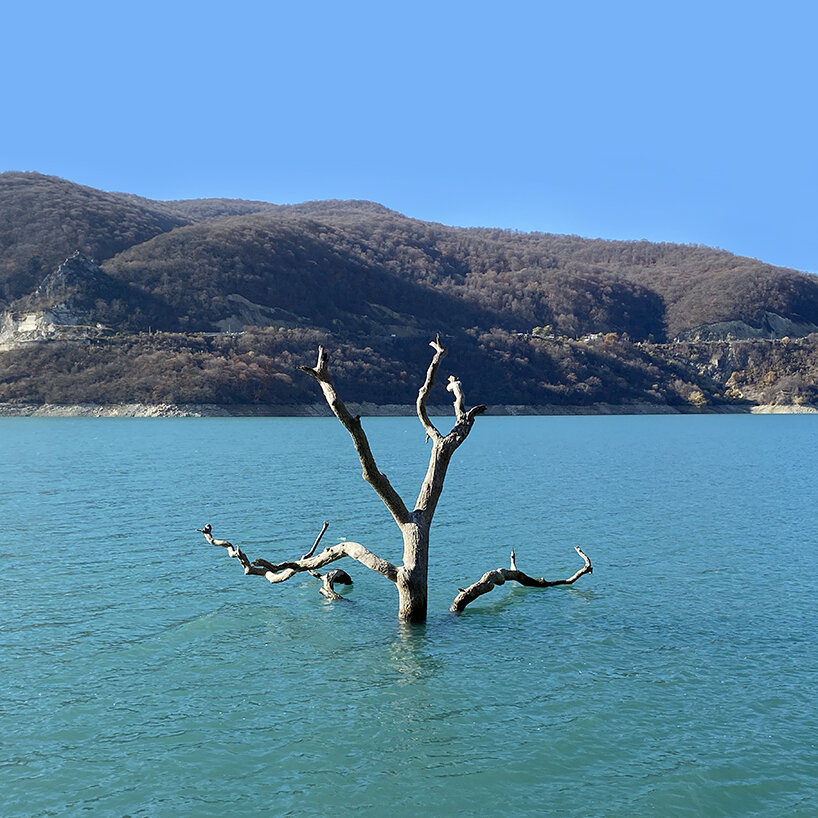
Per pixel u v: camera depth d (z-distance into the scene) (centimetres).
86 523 3019
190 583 2136
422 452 7244
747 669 1523
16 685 1402
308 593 2075
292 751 1179
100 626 1744
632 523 3178
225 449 7262
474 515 3359
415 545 1831
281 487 4262
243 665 1526
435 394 19638
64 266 19550
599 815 1023
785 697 1388
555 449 7931
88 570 2255
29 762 1134
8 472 4988
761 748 1200
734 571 2342
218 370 16188
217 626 1767
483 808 1036
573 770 1134
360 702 1356
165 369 16000
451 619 1861
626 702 1366
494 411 19888
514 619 1858
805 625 1805
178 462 5812
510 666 1538
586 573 2258
